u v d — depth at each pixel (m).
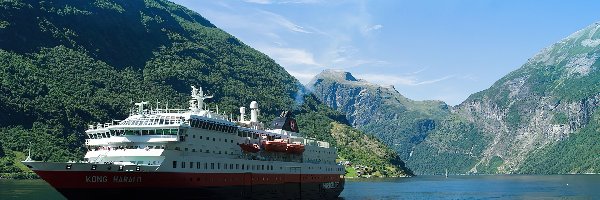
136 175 88.62
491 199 182.12
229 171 104.19
